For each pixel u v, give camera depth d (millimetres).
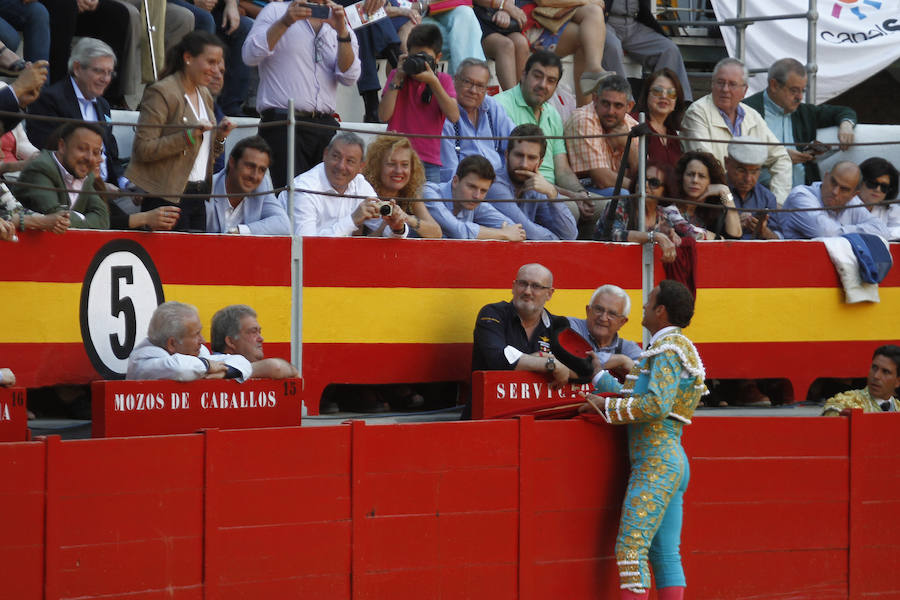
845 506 24891
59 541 18781
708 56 44469
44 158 23422
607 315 24875
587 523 22922
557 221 28734
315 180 26047
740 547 23984
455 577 22031
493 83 35844
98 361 23453
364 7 29922
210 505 20062
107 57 26266
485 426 22266
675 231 28203
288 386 21922
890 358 26297
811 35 39719
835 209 28938
